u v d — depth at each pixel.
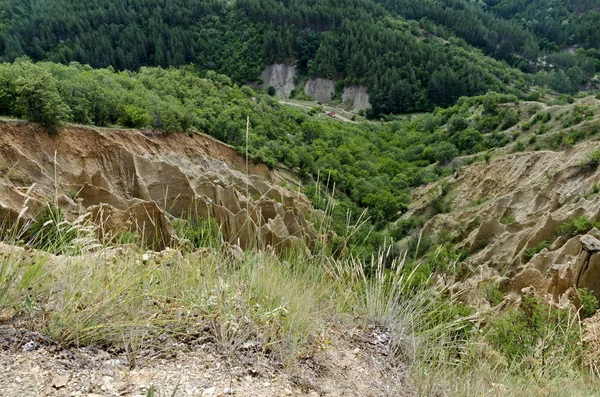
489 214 37.94
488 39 176.12
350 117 124.31
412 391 3.22
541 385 4.04
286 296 3.68
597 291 17.22
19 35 118.88
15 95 27.95
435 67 135.12
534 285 16.73
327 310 4.09
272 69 151.25
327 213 5.04
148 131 37.78
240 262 4.14
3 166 24.34
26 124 27.42
